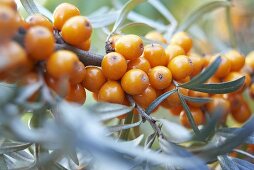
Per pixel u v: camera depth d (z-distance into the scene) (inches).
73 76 5.7
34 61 5.3
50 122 5.0
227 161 6.3
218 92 6.3
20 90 5.0
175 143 6.1
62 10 6.0
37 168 5.8
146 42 7.4
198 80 6.0
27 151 6.6
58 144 5.2
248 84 7.7
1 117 4.8
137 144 6.2
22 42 5.3
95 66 6.2
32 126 5.4
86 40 5.9
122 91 6.1
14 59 4.9
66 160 6.6
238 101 7.8
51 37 5.3
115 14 8.1
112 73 6.0
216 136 6.7
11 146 5.8
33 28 5.2
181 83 6.6
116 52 6.1
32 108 5.0
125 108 5.6
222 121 7.7
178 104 6.6
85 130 4.7
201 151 5.5
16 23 5.0
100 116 5.4
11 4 5.4
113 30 7.0
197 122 7.1
